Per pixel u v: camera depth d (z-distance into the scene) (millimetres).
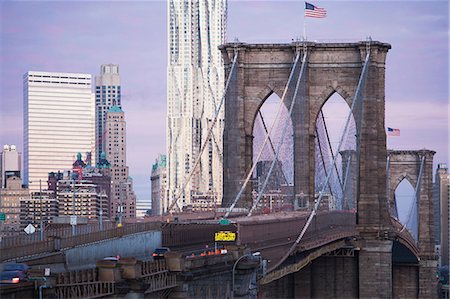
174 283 117062
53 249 120375
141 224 148750
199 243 163750
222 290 133250
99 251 126188
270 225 196125
